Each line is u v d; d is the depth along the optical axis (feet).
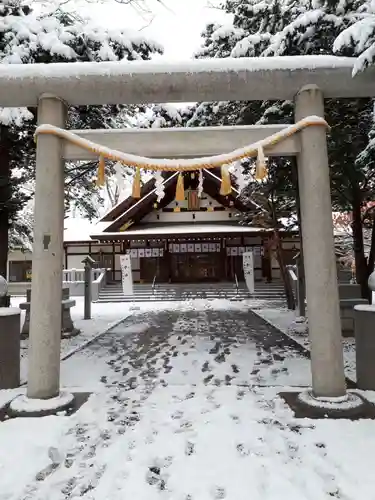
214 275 89.66
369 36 14.57
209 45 28.99
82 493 9.39
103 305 63.05
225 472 10.07
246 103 27.09
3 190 26.84
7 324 17.58
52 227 15.52
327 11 20.07
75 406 14.99
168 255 86.94
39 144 15.74
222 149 16.08
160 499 9.05
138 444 11.78
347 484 9.40
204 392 16.57
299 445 11.46
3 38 22.72
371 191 29.94
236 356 24.30
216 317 45.09
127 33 24.36
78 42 23.49
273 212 48.11
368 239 63.67
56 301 15.52
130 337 32.35
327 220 15.03
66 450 11.50
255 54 24.13
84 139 15.78
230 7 28.60
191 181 84.17
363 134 23.93
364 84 15.57
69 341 30.17
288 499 8.88
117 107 28.81
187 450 11.34
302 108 15.67
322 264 14.90
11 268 95.96
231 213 86.84
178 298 70.59
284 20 23.66
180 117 28.86
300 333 31.86
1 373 17.31
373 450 11.03
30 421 13.50
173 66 15.71
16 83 15.66
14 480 9.93
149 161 15.64
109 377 19.75
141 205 80.28
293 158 27.40
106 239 80.33
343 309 29.17
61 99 16.06
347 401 14.35
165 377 19.70
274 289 73.77
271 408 14.48
